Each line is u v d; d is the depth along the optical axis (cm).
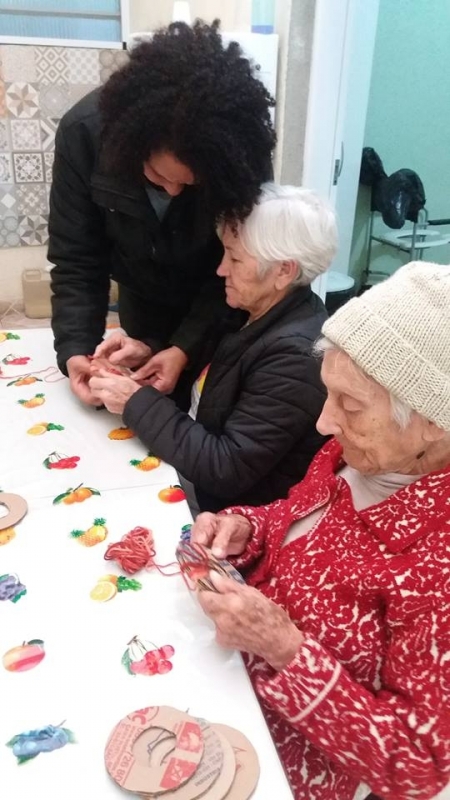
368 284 411
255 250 118
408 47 359
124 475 117
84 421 135
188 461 122
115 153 117
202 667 78
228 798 63
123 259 155
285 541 97
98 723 71
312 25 205
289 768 87
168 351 146
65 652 80
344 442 83
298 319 123
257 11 214
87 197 144
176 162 113
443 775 72
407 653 74
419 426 77
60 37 212
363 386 76
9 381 152
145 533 98
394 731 71
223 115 108
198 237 141
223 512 110
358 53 299
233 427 123
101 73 220
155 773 64
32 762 67
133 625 84
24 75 213
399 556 79
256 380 122
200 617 86
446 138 391
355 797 87
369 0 289
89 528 102
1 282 242
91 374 140
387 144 385
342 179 329
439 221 397
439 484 79
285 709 75
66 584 91
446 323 73
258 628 77
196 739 67
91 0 210
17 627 83
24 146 223
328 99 215
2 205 230
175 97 107
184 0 227
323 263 122
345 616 83
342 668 76
